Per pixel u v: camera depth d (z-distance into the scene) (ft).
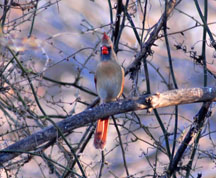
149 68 52.54
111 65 31.76
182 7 57.26
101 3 61.36
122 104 26.45
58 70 51.72
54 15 58.34
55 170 31.86
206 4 31.78
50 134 26.89
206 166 44.60
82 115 26.76
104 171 47.62
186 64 52.70
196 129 31.58
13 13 41.09
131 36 55.31
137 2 34.65
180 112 53.01
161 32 39.50
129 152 49.26
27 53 34.68
